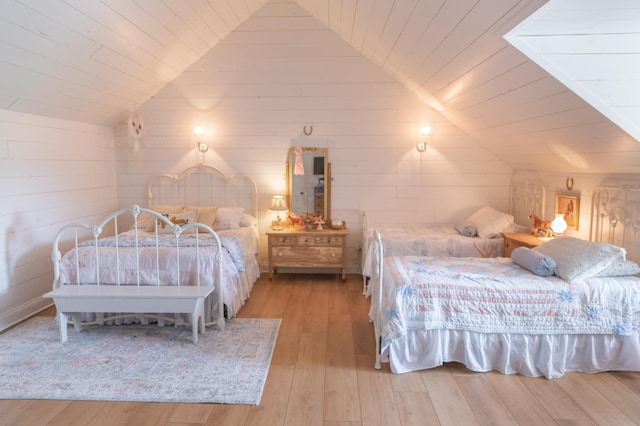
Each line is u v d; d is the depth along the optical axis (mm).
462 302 2633
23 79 3098
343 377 2635
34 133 3682
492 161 4773
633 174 2912
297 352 2979
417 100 4727
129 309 3023
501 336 2648
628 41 2234
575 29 2180
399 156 4828
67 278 3311
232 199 4977
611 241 3143
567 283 2666
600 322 2600
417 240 4223
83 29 2949
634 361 2627
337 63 4719
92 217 4562
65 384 2521
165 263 3293
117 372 2664
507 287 2641
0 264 3354
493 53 2496
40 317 3607
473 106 3668
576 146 3031
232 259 3590
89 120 4426
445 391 2471
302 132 4844
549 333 2611
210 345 3051
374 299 3295
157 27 3535
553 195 3943
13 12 2436
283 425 2156
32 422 2178
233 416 2232
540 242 3549
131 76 4078
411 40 3152
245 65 4766
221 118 4863
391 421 2189
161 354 2910
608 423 2168
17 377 2602
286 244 4621
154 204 5027
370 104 4770
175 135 4914
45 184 3826
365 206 4918
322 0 3840
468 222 4508
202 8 3760
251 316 3648
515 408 2301
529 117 3072
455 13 2305
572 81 2309
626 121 2338
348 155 4852
